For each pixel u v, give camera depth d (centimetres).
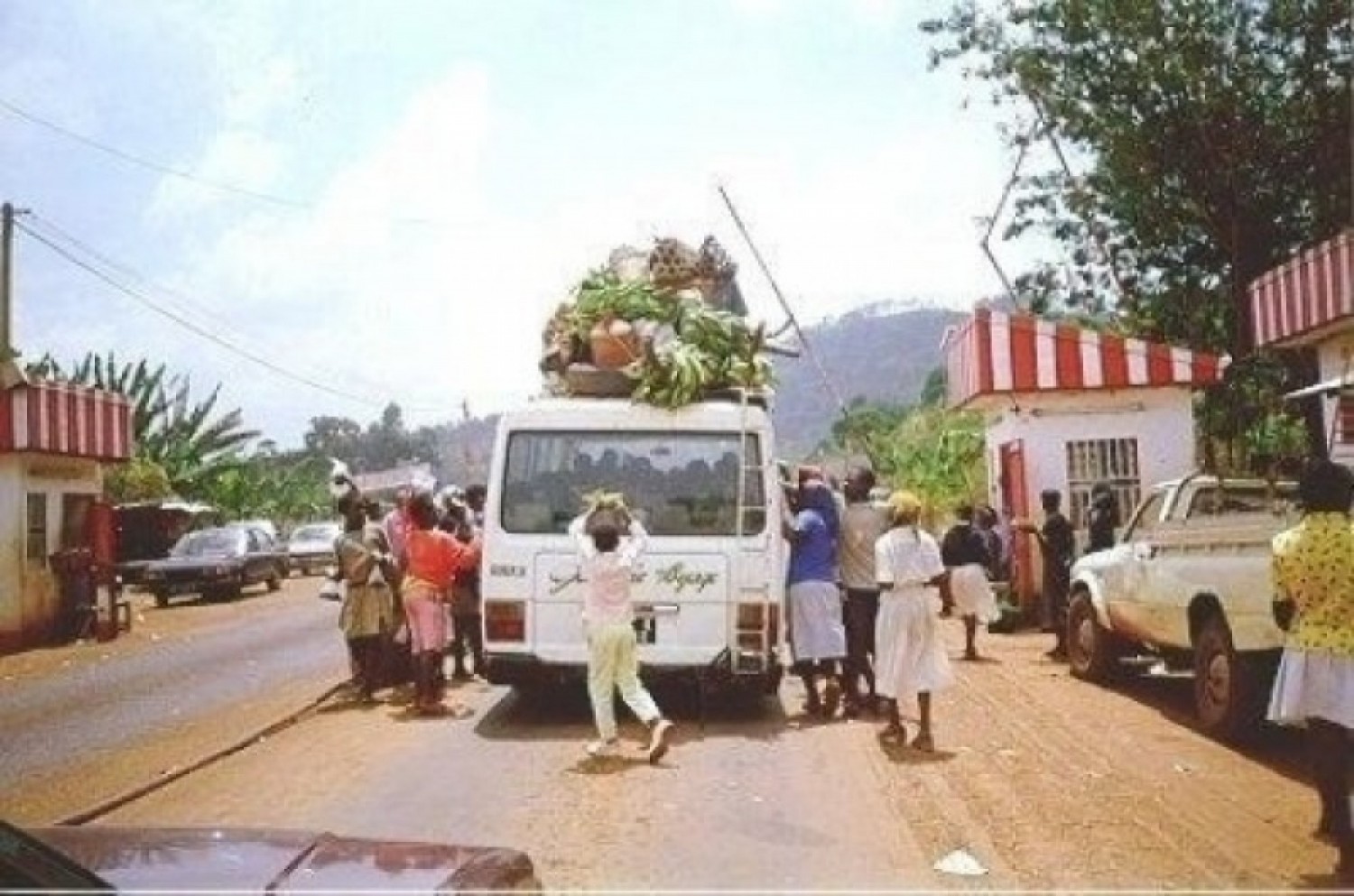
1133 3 2097
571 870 638
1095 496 1548
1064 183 2383
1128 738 973
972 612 1455
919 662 929
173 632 2200
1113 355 1770
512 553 1054
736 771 874
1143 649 1250
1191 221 2245
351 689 1292
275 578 3206
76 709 1328
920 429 3916
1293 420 2205
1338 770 650
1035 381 1789
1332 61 2075
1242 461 2262
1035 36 2227
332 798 810
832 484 1255
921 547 933
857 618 1092
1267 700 921
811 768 879
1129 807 756
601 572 923
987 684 1269
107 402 2259
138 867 353
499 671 1053
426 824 739
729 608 1037
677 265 1220
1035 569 1792
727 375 1121
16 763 1023
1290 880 610
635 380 1099
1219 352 2305
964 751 930
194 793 843
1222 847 668
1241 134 2141
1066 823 721
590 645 925
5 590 1998
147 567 2839
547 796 804
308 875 348
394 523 1292
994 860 650
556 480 1071
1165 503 1126
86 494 2252
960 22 2314
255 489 5041
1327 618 650
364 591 1183
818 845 682
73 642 2075
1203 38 2109
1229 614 920
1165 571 1043
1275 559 664
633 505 1059
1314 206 2161
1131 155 2183
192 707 1288
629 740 995
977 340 1814
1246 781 821
